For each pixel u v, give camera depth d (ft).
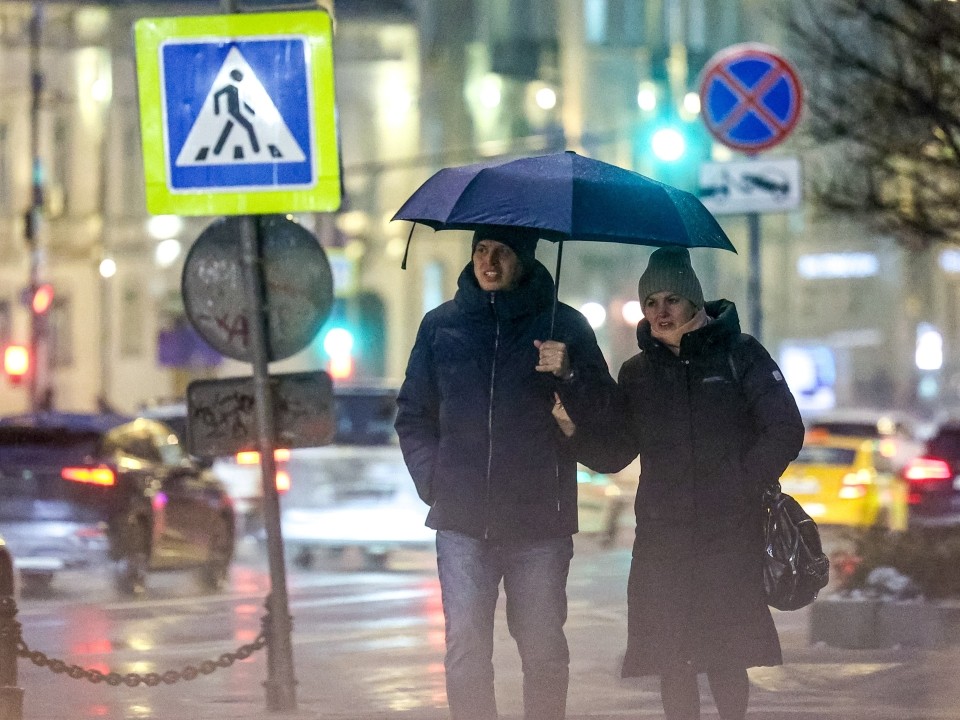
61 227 577.43
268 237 92.43
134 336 576.20
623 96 627.87
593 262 611.06
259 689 110.22
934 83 140.26
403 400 74.79
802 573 71.26
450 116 595.06
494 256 73.31
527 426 72.79
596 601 164.86
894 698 99.04
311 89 88.94
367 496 206.18
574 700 101.91
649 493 72.28
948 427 229.45
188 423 91.91
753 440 72.49
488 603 73.31
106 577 206.59
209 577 194.80
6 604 90.74
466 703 72.90
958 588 134.62
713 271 629.51
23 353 404.16
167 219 572.92
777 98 136.87
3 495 183.21
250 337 91.86
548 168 73.36
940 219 147.13
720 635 71.56
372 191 583.17
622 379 73.41
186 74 89.20
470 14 598.75
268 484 92.58
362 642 134.41
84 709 101.40
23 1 571.28
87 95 572.92
